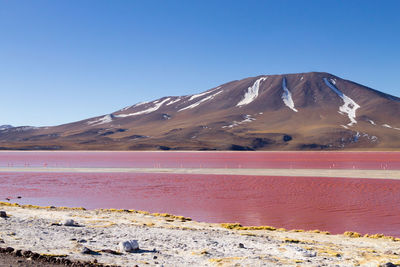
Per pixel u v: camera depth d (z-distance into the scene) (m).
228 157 170.88
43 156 182.50
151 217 28.47
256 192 50.56
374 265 13.63
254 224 30.48
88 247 15.30
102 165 109.31
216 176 73.38
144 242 17.25
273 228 25.70
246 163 119.06
